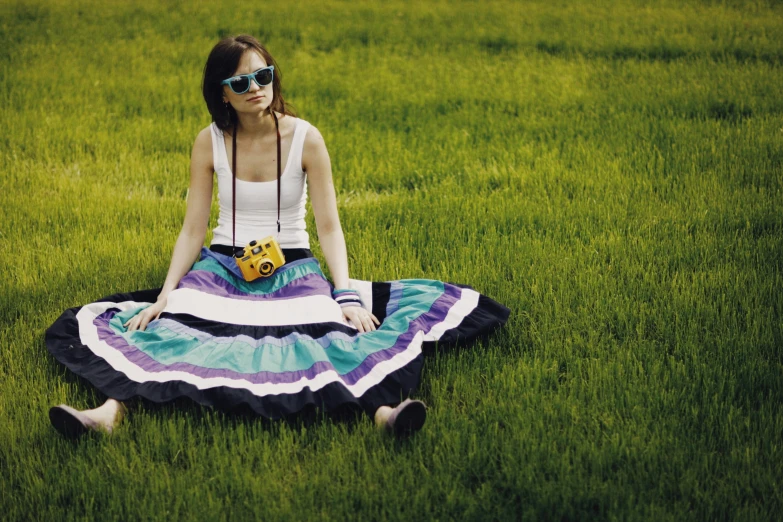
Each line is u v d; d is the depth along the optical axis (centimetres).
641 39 1027
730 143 652
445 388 350
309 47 1039
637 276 452
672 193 572
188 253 412
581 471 294
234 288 394
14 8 1166
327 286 391
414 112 798
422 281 420
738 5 1239
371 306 408
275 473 295
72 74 882
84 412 314
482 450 306
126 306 396
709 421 319
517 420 325
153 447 310
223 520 274
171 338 354
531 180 605
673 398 336
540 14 1211
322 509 278
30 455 306
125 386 333
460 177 632
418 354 352
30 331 397
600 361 369
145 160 665
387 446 312
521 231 513
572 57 980
